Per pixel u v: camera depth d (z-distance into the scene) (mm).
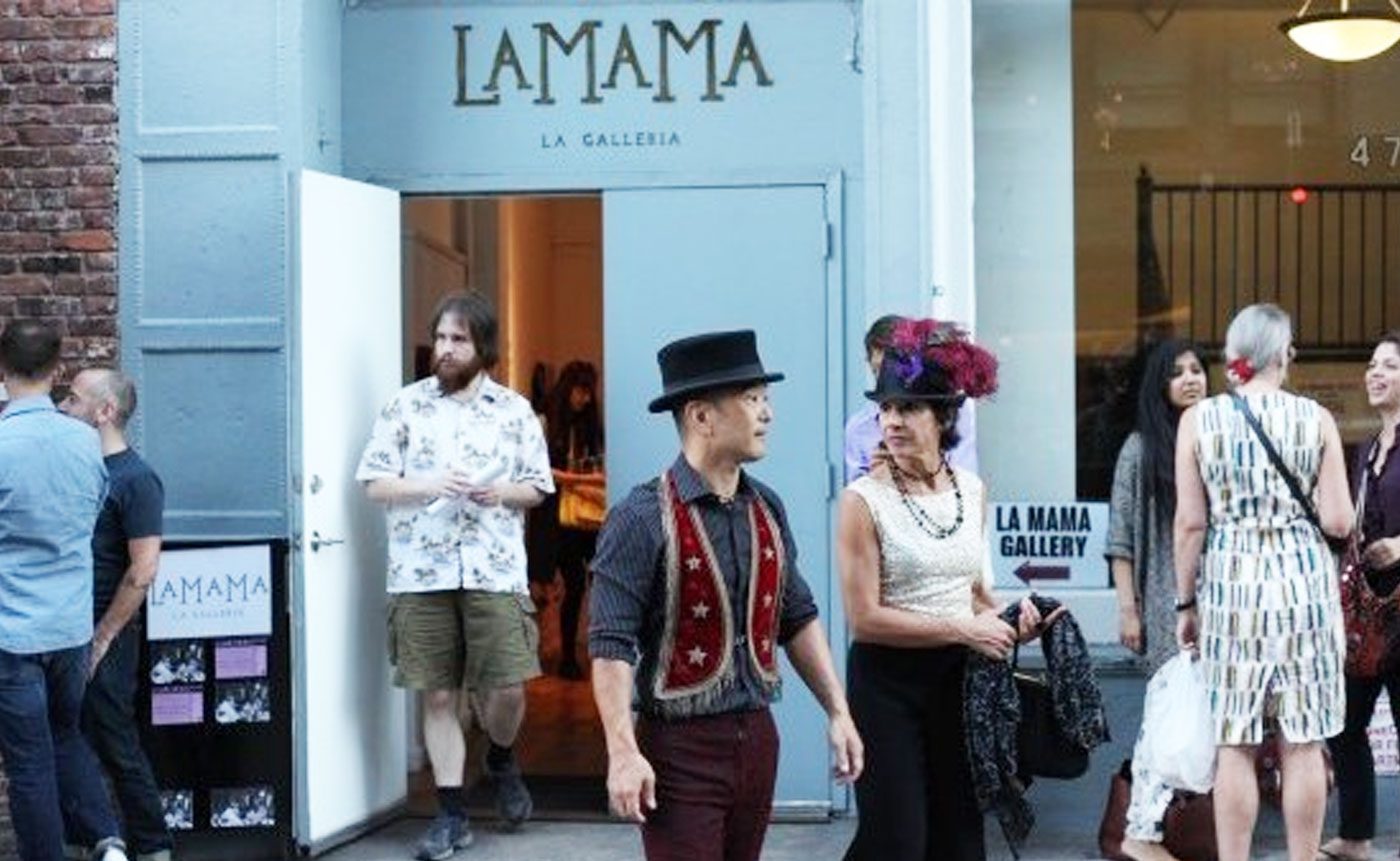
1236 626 9789
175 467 11602
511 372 17562
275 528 11539
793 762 11805
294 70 11539
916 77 11594
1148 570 10898
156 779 11125
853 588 8422
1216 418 9859
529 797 11711
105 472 10172
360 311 11641
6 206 11695
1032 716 8594
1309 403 9875
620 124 12008
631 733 7250
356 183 11594
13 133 11688
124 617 10406
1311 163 12211
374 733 11758
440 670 11258
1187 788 10414
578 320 19406
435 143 12109
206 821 11125
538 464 11375
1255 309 9938
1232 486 9820
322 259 11289
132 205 11641
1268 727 10023
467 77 12094
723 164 11945
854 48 11867
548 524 16234
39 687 9875
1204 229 12234
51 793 9906
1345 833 10930
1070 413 12164
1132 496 10961
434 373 11430
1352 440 12234
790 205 11891
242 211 11570
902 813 8438
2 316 11695
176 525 11602
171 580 11125
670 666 7418
